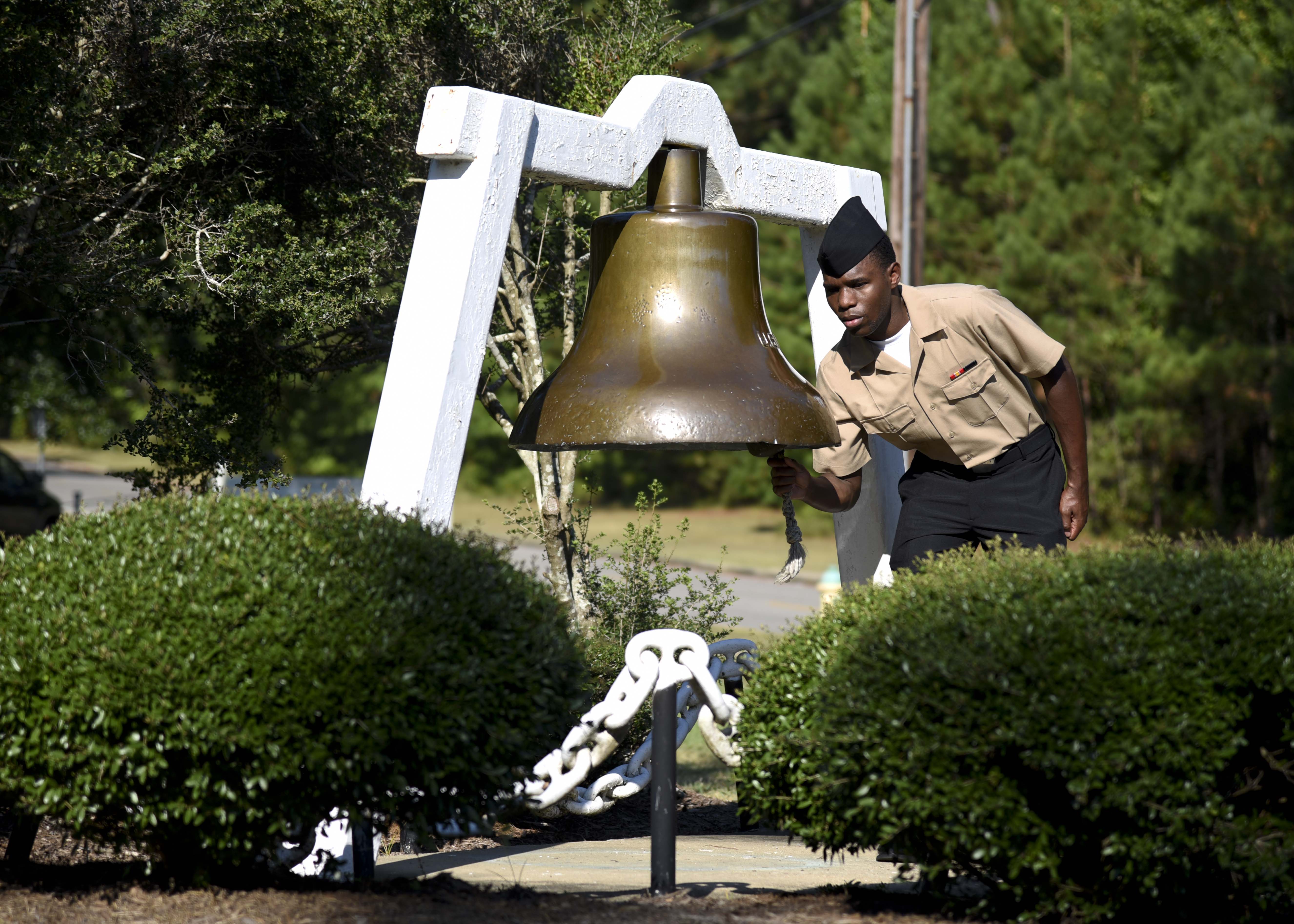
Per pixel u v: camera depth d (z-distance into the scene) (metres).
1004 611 5.16
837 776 5.21
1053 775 4.81
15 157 10.50
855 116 51.53
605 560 14.40
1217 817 4.88
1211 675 4.88
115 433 11.62
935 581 5.66
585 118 7.27
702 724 6.39
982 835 4.93
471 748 5.35
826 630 5.71
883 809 5.05
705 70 42.09
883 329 7.71
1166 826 4.86
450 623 5.36
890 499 9.27
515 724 5.52
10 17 10.47
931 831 5.01
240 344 12.36
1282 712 5.06
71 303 11.62
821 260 7.50
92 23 10.54
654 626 11.49
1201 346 39.56
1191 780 4.81
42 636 5.08
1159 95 42.47
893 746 4.98
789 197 8.66
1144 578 5.26
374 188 11.63
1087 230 42.25
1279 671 4.91
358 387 72.19
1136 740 4.77
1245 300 36.88
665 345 6.55
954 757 4.93
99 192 10.88
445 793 5.55
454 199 7.01
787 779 5.60
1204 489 47.03
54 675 5.02
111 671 4.98
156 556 5.34
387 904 5.48
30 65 10.46
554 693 5.68
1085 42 46.81
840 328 9.53
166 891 5.55
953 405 7.72
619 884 6.83
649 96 7.57
